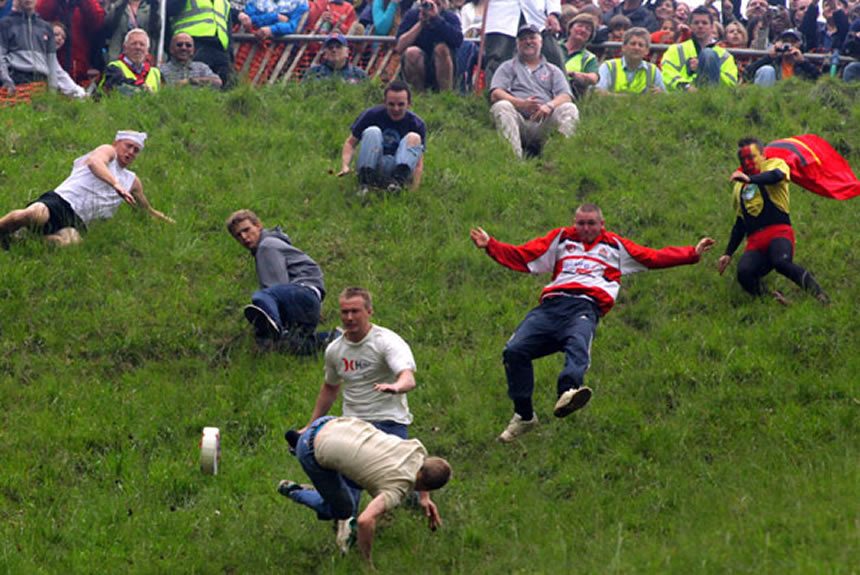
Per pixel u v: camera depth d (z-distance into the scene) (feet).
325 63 172.35
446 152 148.66
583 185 143.13
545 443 96.22
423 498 81.92
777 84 171.83
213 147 146.82
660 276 122.11
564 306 91.50
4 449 93.15
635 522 83.05
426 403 102.12
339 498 78.13
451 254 124.98
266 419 99.19
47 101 155.02
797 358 105.09
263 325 106.42
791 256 113.91
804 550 70.95
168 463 92.99
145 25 173.58
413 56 169.27
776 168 112.68
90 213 122.21
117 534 84.23
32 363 104.58
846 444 90.12
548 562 77.61
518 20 171.22
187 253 121.90
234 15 181.68
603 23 200.34
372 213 132.26
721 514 80.48
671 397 101.60
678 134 156.97
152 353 108.06
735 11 209.77
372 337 82.99
